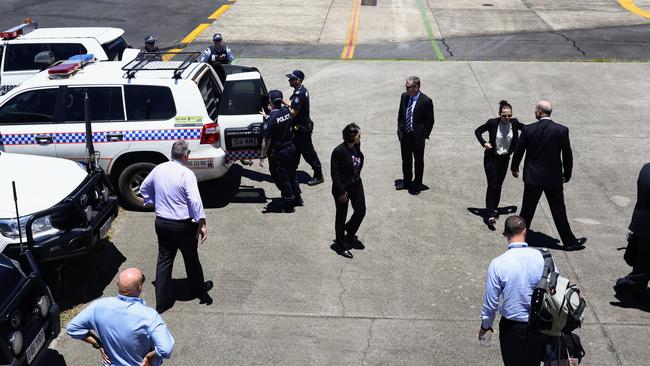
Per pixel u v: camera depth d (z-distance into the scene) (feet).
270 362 21.86
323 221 31.27
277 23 69.77
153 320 16.92
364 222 31.12
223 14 73.36
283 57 57.82
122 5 76.69
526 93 48.67
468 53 59.31
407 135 33.04
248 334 23.29
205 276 26.78
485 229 30.48
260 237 29.81
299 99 32.40
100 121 30.96
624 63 56.03
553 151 27.04
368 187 34.60
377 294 25.57
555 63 56.08
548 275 18.12
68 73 31.14
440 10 77.20
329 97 47.88
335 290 25.82
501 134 29.60
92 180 26.17
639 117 44.16
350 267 27.43
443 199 33.35
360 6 78.54
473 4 80.69
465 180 35.40
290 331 23.43
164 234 23.97
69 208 24.71
